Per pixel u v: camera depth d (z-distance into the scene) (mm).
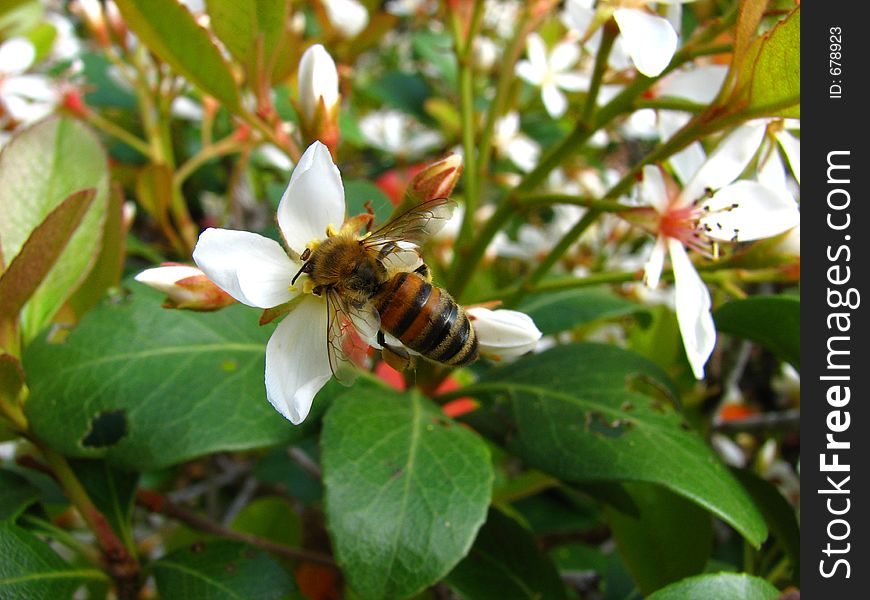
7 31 94
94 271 67
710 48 56
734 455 95
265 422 53
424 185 52
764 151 59
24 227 57
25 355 55
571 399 58
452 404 83
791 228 56
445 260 99
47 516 59
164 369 55
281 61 66
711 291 82
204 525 70
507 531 57
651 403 57
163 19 57
